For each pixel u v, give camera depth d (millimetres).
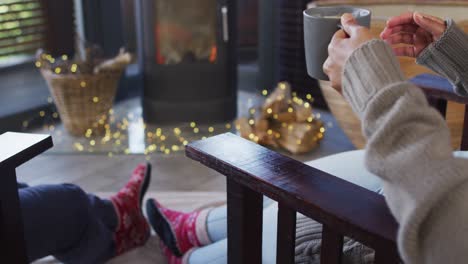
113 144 2463
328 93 2193
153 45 2566
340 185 728
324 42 741
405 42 911
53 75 2400
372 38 643
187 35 2561
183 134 2574
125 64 2518
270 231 1039
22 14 2664
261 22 2988
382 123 576
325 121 2734
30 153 926
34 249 1287
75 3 2836
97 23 2896
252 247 884
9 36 2631
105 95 2514
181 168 2209
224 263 1146
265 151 847
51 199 1308
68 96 2439
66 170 2211
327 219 668
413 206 536
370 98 596
